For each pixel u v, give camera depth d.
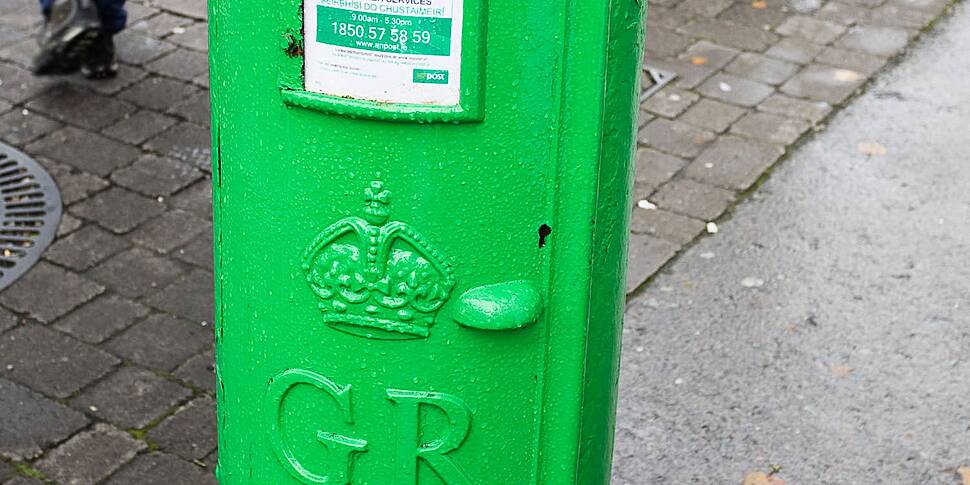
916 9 6.20
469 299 1.77
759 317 3.94
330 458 1.93
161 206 4.40
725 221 4.45
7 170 4.54
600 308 1.91
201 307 3.89
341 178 1.72
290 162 1.74
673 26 5.94
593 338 1.92
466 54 1.61
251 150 1.78
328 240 1.76
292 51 1.66
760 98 5.32
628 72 1.75
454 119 1.65
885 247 4.32
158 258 4.11
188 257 4.13
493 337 1.81
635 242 4.30
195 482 3.18
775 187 4.67
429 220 1.72
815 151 4.93
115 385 3.52
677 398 3.58
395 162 1.69
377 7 1.60
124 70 5.29
